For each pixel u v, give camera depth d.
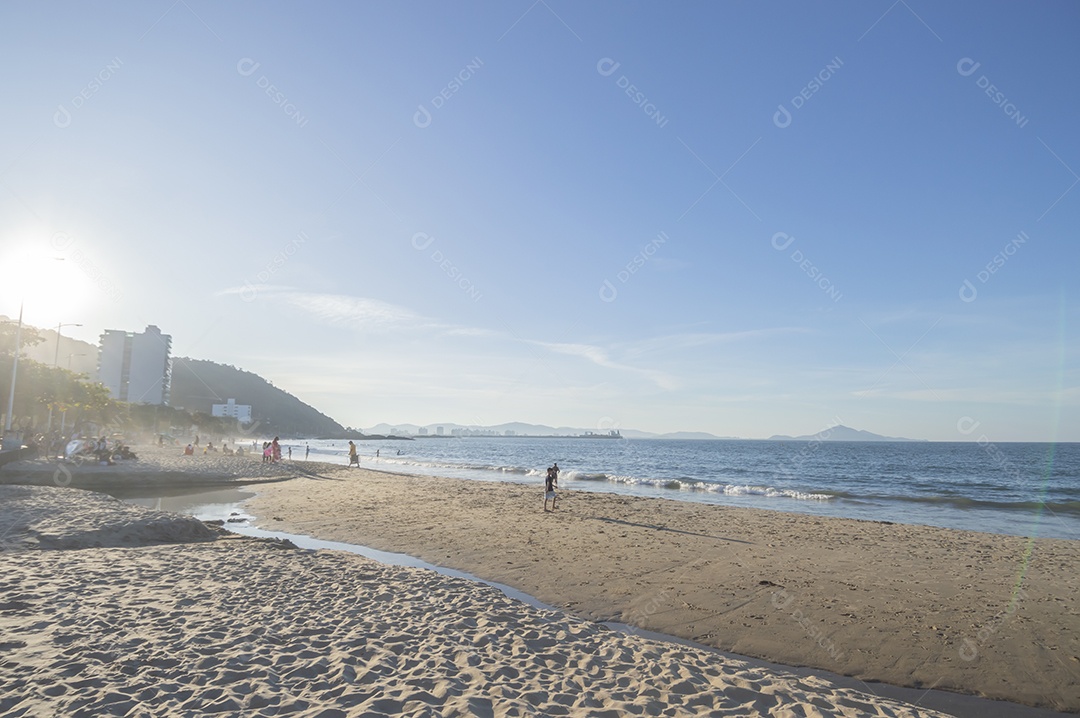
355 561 11.62
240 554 11.77
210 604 8.07
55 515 14.70
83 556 10.86
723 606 10.00
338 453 91.94
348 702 5.12
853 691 6.45
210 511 20.81
